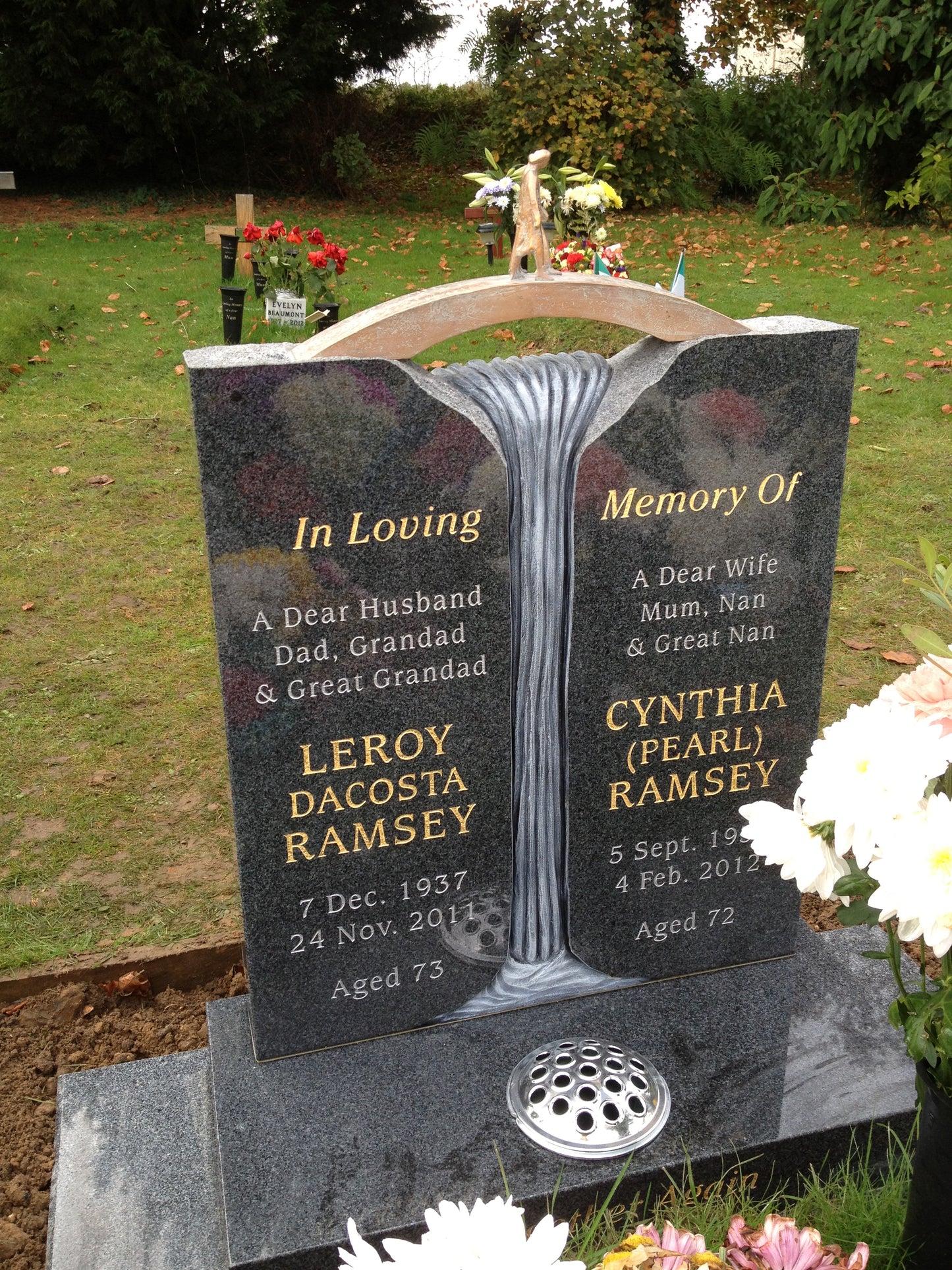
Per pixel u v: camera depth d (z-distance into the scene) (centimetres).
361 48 1491
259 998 276
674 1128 260
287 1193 244
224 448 231
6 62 1304
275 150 1545
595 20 1315
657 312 254
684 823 298
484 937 289
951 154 1102
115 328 892
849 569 538
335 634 251
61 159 1378
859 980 307
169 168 1441
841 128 1180
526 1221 246
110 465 660
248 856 264
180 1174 255
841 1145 262
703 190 1427
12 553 561
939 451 653
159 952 322
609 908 300
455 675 264
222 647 246
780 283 980
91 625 502
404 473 243
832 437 273
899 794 169
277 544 241
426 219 1331
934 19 1055
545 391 255
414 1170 249
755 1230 187
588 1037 286
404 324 235
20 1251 251
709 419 262
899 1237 229
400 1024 291
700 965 314
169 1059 286
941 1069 206
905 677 193
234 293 799
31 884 352
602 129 1309
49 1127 281
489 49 1480
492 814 279
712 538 273
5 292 946
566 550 265
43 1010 310
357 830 270
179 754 417
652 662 280
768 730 298
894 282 971
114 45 1320
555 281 244
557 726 280
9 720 435
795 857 188
